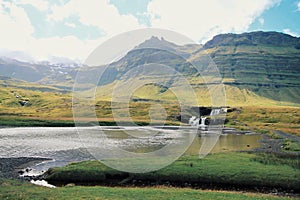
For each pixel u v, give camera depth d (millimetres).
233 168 23156
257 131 66688
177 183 20719
